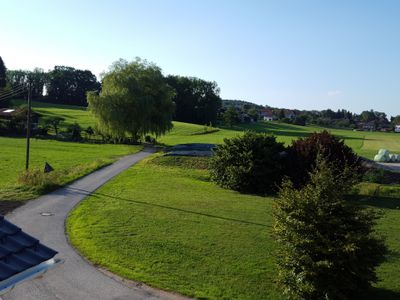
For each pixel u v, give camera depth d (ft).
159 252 57.57
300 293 42.34
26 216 73.92
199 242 62.64
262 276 51.06
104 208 81.66
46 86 578.66
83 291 45.19
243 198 98.94
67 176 114.93
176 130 335.26
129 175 127.85
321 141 103.09
